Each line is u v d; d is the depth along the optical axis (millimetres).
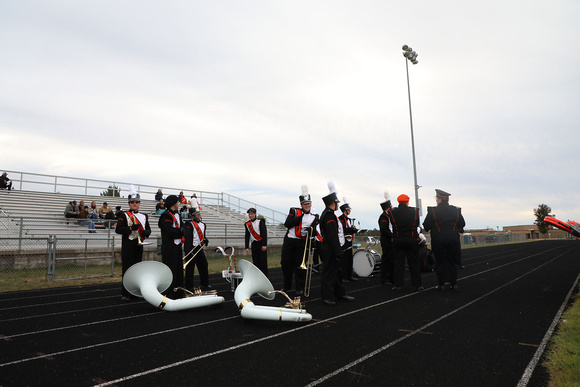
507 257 21031
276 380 3607
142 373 3801
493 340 4820
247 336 5129
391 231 9906
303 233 8500
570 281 10125
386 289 9250
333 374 3746
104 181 24422
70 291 9672
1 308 7301
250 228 9469
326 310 6734
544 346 4543
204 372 3818
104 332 5398
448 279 8953
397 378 3637
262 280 6414
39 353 4453
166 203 7914
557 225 6531
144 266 6930
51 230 16828
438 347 4562
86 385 3510
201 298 6938
